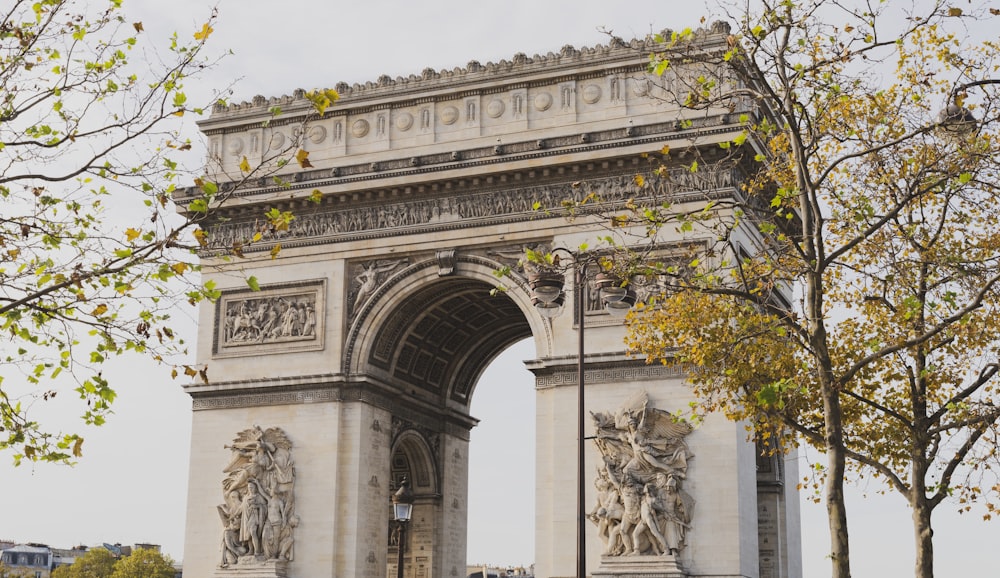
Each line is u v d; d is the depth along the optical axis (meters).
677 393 93.44
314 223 107.62
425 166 102.62
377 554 103.88
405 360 111.94
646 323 73.81
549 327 98.00
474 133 104.50
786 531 103.50
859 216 63.91
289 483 102.88
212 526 104.38
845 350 72.50
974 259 66.00
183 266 47.06
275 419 104.88
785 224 90.31
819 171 67.94
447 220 103.06
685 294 70.31
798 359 69.19
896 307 67.94
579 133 98.25
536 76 103.06
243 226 109.94
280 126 110.75
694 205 95.00
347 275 106.19
